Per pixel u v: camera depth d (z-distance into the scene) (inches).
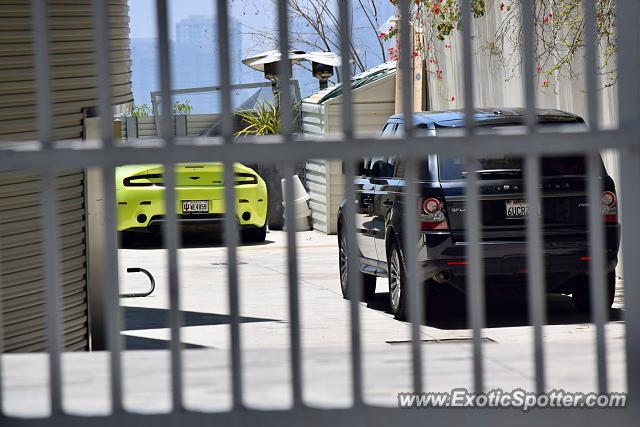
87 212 599.8
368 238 836.0
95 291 619.5
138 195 1347.2
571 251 714.8
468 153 198.2
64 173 577.3
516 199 716.0
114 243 197.5
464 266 714.8
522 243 712.4
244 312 855.1
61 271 575.2
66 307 580.4
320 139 197.2
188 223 1337.4
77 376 241.3
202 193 1339.8
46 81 194.4
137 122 1733.5
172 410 202.8
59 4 557.9
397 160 784.3
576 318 754.2
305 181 1592.0
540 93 1029.8
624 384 228.8
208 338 737.0
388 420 205.2
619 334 629.0
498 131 200.5
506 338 687.1
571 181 719.7
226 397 219.5
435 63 1366.9
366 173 848.3
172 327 199.5
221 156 196.4
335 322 790.5
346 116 197.9
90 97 587.2
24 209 538.6
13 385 235.3
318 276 1068.5
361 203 849.5
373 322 776.9
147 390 227.5
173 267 197.3
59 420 202.1
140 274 1128.2
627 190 209.3
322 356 261.0
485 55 1194.0
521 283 727.1
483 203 715.4
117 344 199.9
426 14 1332.4
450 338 698.2
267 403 210.4
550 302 828.6
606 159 909.2
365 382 233.9
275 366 250.5
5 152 194.2
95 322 621.6
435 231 718.5
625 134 199.9
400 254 760.3
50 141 195.5
